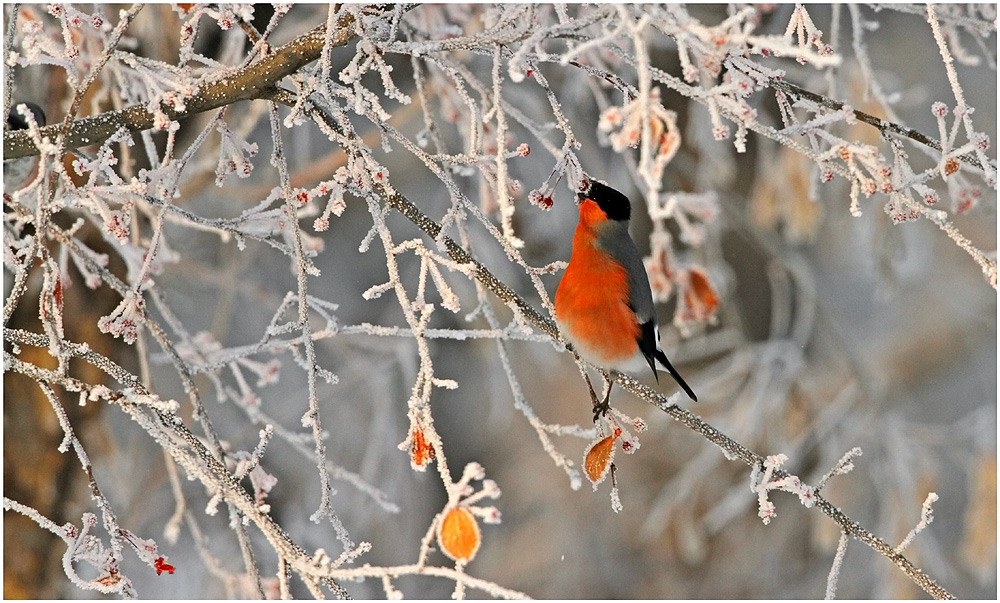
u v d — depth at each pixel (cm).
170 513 1420
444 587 1684
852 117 604
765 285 1562
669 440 1694
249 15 695
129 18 579
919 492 1498
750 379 1527
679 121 1330
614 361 775
